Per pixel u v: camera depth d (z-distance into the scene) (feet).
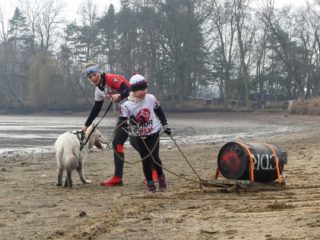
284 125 139.44
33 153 61.41
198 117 201.26
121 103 31.96
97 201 27.76
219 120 179.42
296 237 18.03
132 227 20.89
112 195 29.73
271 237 18.24
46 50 282.97
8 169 44.09
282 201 25.82
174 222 21.52
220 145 70.49
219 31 239.09
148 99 29.71
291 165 41.78
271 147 30.30
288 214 21.94
